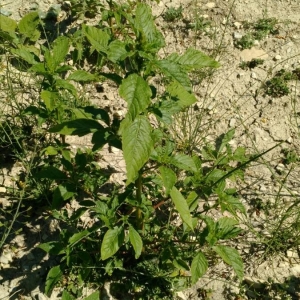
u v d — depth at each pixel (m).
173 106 0.51
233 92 0.91
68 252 0.59
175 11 1.03
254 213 0.75
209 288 0.67
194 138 0.80
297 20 1.02
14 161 0.78
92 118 0.55
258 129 0.86
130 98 0.43
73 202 0.74
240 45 0.98
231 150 0.75
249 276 0.68
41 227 0.72
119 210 0.72
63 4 1.04
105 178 0.67
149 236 0.66
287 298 0.65
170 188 0.50
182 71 0.45
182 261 0.59
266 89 0.91
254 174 0.80
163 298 0.64
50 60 0.60
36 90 0.84
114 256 0.64
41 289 0.66
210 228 0.57
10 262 0.68
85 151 0.81
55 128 0.54
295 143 0.84
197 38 1.00
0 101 0.79
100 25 0.94
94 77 0.62
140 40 0.46
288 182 0.78
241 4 1.06
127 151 0.45
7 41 0.81
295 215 0.73
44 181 0.73
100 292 0.65
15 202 0.74
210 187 0.58
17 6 1.05
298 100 0.89
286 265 0.69
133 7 0.99
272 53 0.97
